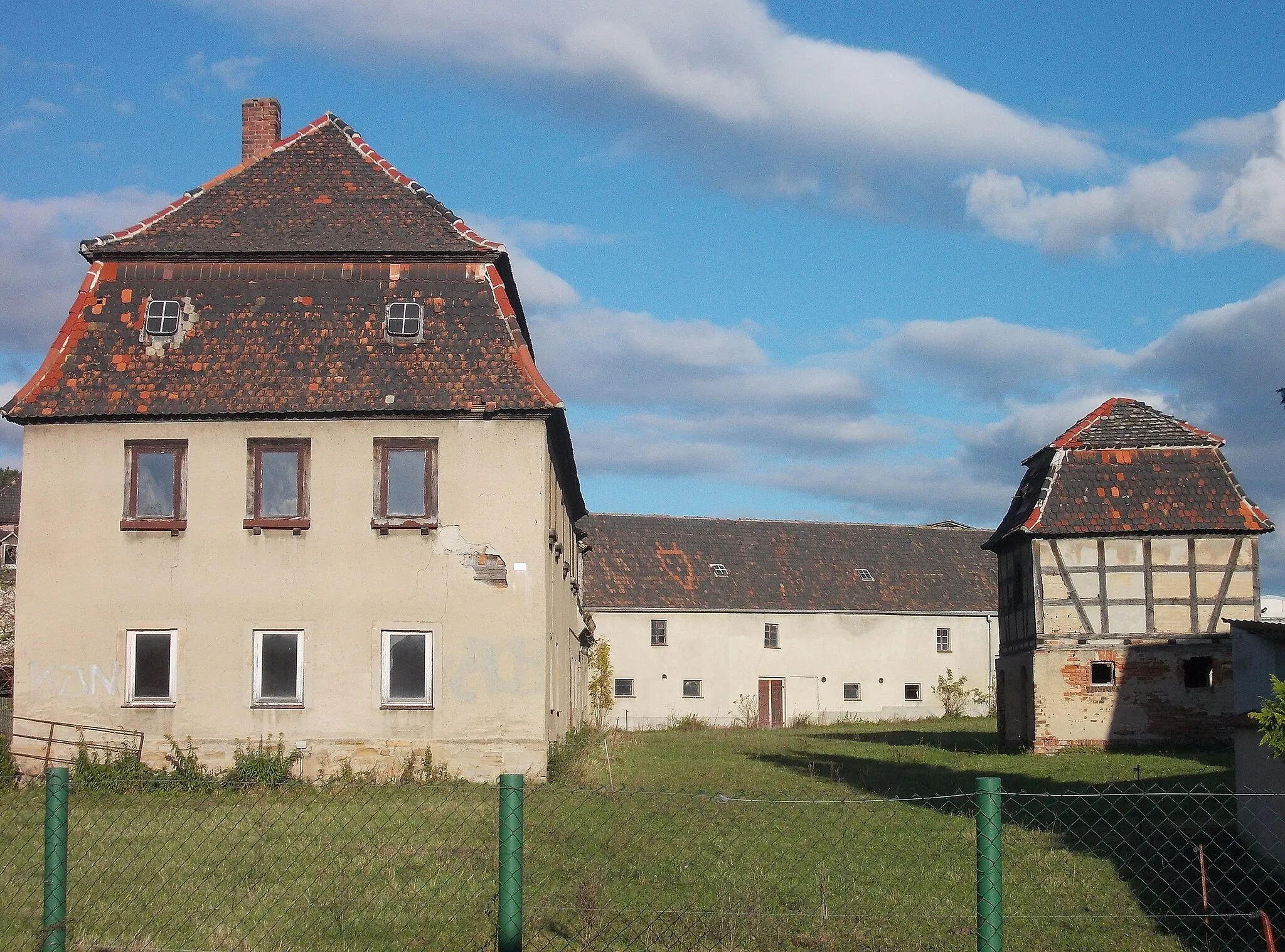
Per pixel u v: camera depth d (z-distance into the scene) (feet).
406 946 33.94
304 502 75.36
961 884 42.52
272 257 79.15
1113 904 40.40
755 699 181.06
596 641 173.37
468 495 75.25
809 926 36.19
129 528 74.95
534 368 76.89
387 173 84.74
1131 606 103.24
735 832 51.67
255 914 36.40
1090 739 102.12
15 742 73.46
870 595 190.90
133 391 75.46
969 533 209.56
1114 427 108.17
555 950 33.58
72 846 46.09
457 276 79.66
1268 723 40.42
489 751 73.72
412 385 75.61
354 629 74.49
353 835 49.37
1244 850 49.08
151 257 79.15
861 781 81.41
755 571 189.57
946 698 189.78
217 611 74.59
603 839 48.32
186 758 72.59
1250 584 103.09
